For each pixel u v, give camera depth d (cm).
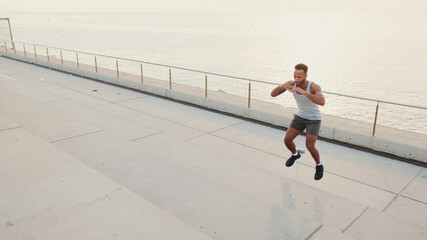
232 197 379
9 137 535
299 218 334
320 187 488
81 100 999
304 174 530
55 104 915
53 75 1417
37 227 291
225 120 824
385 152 612
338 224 376
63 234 280
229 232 308
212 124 792
